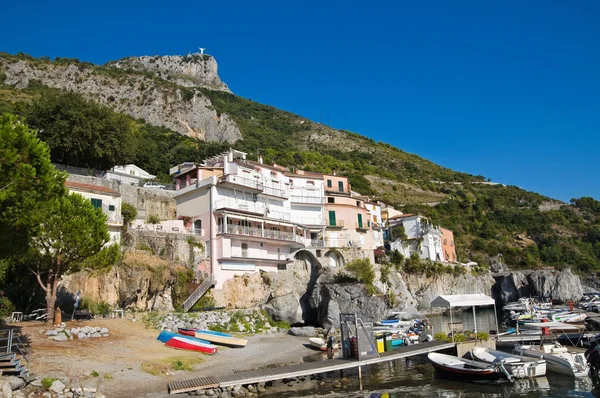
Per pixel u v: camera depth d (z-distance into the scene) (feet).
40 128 203.51
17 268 118.21
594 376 98.12
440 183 544.62
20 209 69.15
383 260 240.12
